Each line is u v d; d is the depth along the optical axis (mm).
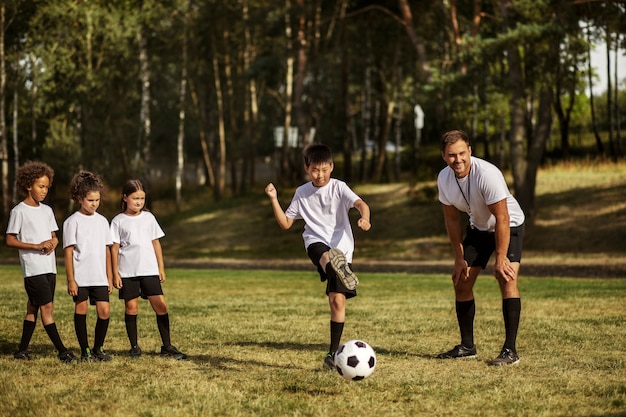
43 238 6578
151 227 6922
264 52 44438
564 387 5270
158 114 43406
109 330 8352
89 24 35344
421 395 5090
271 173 59719
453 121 28141
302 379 5613
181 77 42375
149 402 4930
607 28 25641
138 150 38750
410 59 39656
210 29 42156
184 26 39188
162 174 61844
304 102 52188
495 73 27031
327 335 7961
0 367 6082
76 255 6574
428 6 34406
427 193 35156
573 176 35281
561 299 11430
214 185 45031
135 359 6527
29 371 5934
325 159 6266
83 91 36688
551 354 6684
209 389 5262
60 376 5758
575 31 24922
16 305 10398
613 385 5273
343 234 6328
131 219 6855
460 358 6570
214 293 13531
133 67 39938
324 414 4582
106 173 38844
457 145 6215
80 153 38188
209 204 41656
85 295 6562
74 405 4859
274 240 34125
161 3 37812
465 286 6609
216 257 31125
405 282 16141
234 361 6465
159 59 42156
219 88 45250
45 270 6512
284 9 35469
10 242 6465
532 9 24719
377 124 44875
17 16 35906
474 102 25734
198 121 47406
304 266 25719
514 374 5840
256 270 22562
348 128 42188
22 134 43312
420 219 33594
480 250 6633
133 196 6844
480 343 7340
